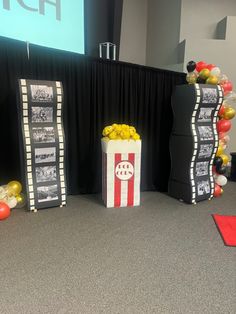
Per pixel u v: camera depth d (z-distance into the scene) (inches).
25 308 57.5
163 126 144.0
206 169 126.8
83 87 128.8
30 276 68.3
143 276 69.2
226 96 130.4
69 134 129.7
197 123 120.4
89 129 133.4
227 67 182.4
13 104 115.3
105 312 56.8
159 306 58.9
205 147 121.7
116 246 84.2
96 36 160.4
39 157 108.6
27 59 114.4
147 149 143.9
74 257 77.4
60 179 115.0
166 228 97.9
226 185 157.2
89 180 136.7
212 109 121.8
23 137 104.8
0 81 111.0
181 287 65.3
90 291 63.2
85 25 147.9
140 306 58.7
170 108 143.1
